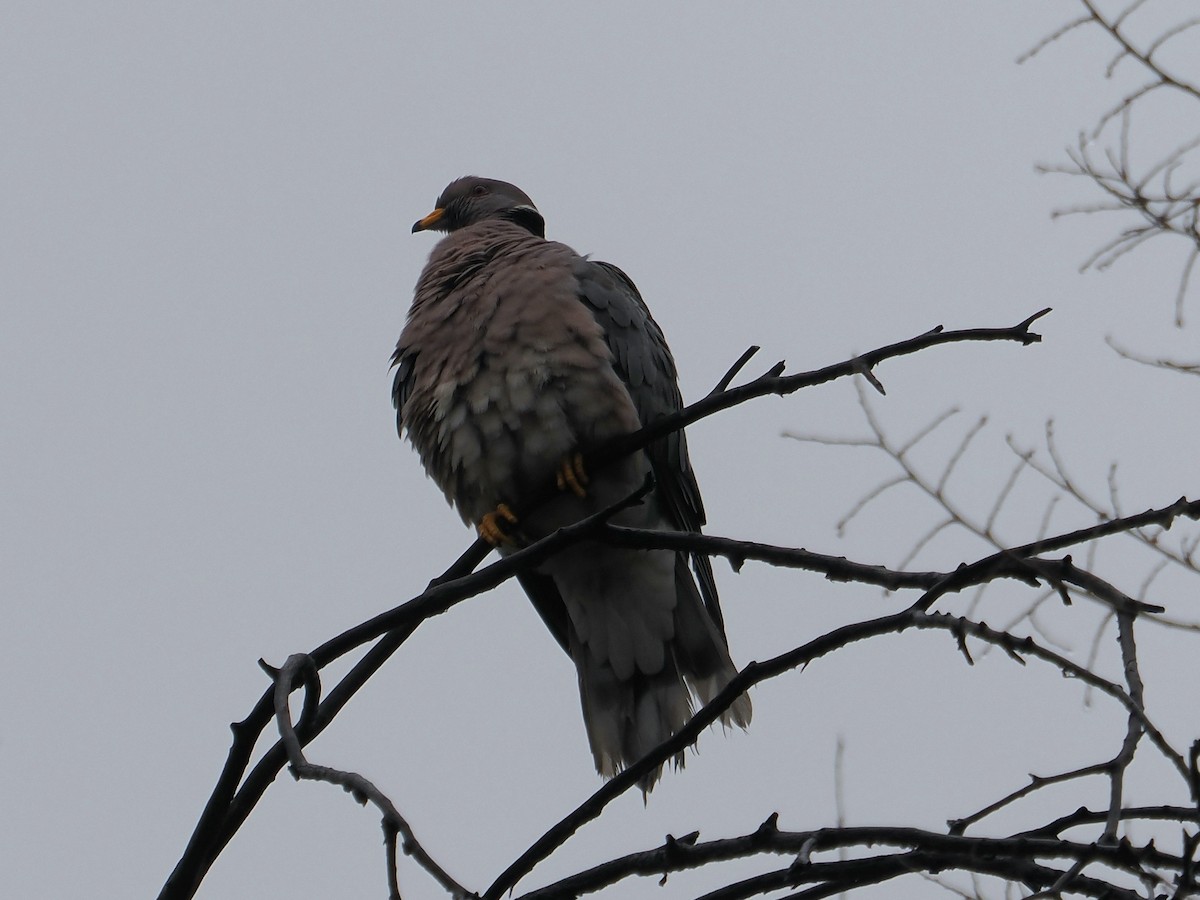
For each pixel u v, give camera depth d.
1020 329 7.80
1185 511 6.61
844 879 7.31
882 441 6.91
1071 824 7.41
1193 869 6.26
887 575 7.64
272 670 7.30
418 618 8.59
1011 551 6.79
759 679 7.43
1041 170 7.93
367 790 5.78
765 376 8.55
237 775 8.10
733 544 8.41
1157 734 6.03
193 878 8.17
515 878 7.79
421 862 5.57
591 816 7.82
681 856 7.52
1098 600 6.45
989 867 7.18
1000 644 6.48
